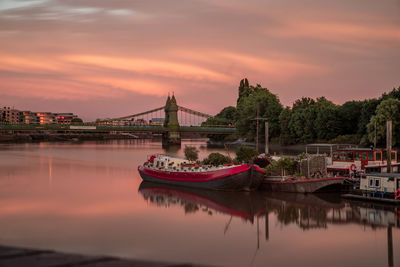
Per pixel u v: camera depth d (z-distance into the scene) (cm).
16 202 5509
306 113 16225
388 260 3512
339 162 6612
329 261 3488
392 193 5297
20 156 13738
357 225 4491
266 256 3581
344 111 15138
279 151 15238
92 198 5825
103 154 15125
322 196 5881
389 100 12019
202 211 5100
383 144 11994
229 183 6206
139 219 4672
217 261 3438
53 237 3928
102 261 2748
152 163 7650
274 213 5025
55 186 6881
